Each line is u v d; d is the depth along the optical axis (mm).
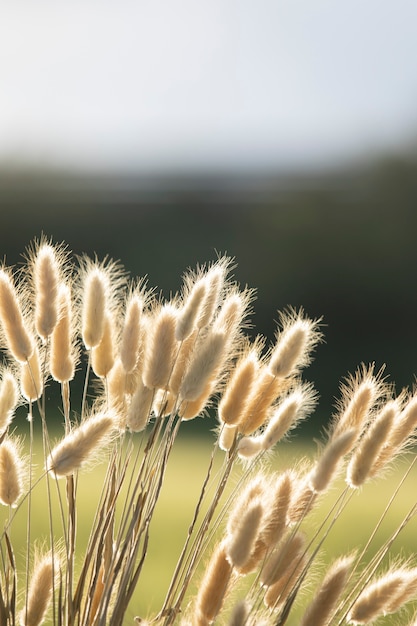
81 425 736
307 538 743
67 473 722
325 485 721
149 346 745
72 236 4703
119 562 743
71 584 749
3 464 748
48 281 762
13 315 760
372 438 738
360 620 736
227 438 781
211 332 752
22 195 4609
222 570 728
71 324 776
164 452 758
